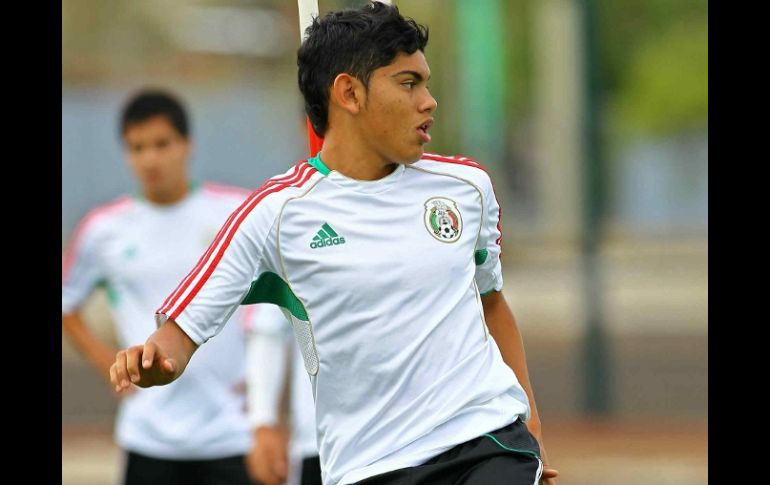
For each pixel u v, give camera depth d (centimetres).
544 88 9844
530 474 1516
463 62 8394
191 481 2603
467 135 8494
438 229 1569
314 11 1664
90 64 9181
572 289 8450
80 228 2669
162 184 2617
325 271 1534
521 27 10481
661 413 4659
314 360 1562
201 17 9094
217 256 1531
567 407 4909
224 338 2580
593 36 4950
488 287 1670
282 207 1545
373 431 1532
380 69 1541
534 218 11744
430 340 1531
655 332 6588
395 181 1581
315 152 1697
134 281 2647
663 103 10856
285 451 2569
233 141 9306
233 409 2591
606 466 3891
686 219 11850
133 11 9450
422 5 8306
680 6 10425
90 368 6253
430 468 1505
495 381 1555
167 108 2605
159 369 1460
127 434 2602
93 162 8850
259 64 9306
